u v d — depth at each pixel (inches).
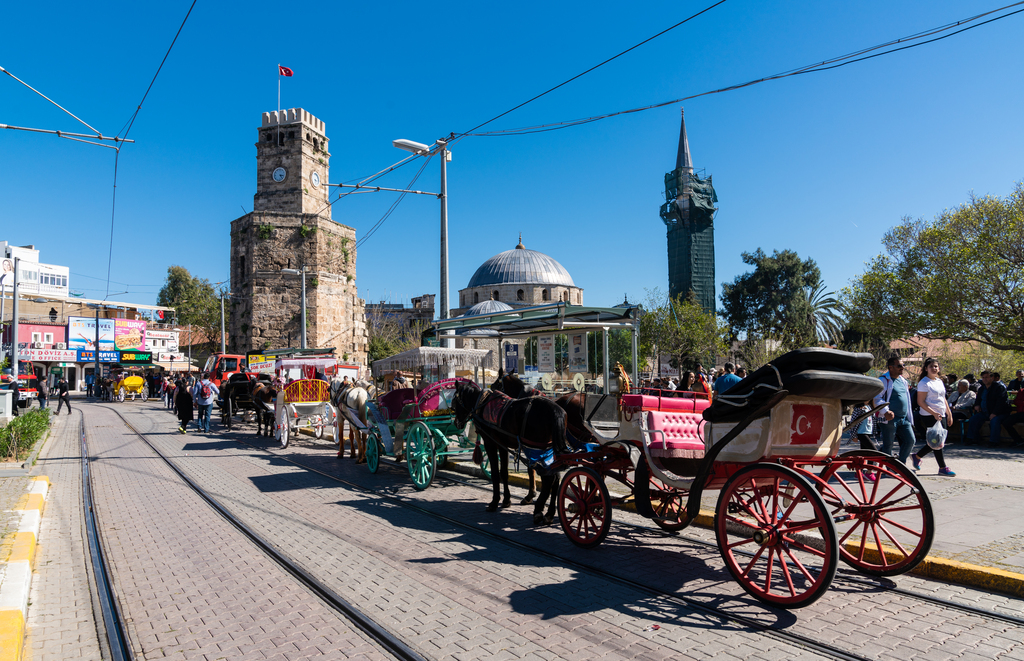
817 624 189.8
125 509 369.7
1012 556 232.4
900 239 940.6
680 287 3853.3
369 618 201.0
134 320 2341.3
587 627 191.8
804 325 2258.9
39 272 2903.5
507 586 228.7
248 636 191.3
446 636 186.7
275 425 745.6
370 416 496.7
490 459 357.4
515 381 382.0
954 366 1291.8
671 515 299.1
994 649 171.0
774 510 205.3
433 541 291.0
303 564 257.8
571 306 457.1
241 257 1784.0
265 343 1676.9
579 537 278.5
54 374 2105.1
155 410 1342.3
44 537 311.4
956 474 398.0
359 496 398.6
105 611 213.5
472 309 2304.4
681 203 3890.3
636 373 468.4
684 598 213.8
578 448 313.1
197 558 271.4
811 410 219.6
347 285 1849.2
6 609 196.5
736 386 222.1
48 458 592.1
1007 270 807.1
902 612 198.4
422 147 666.2
